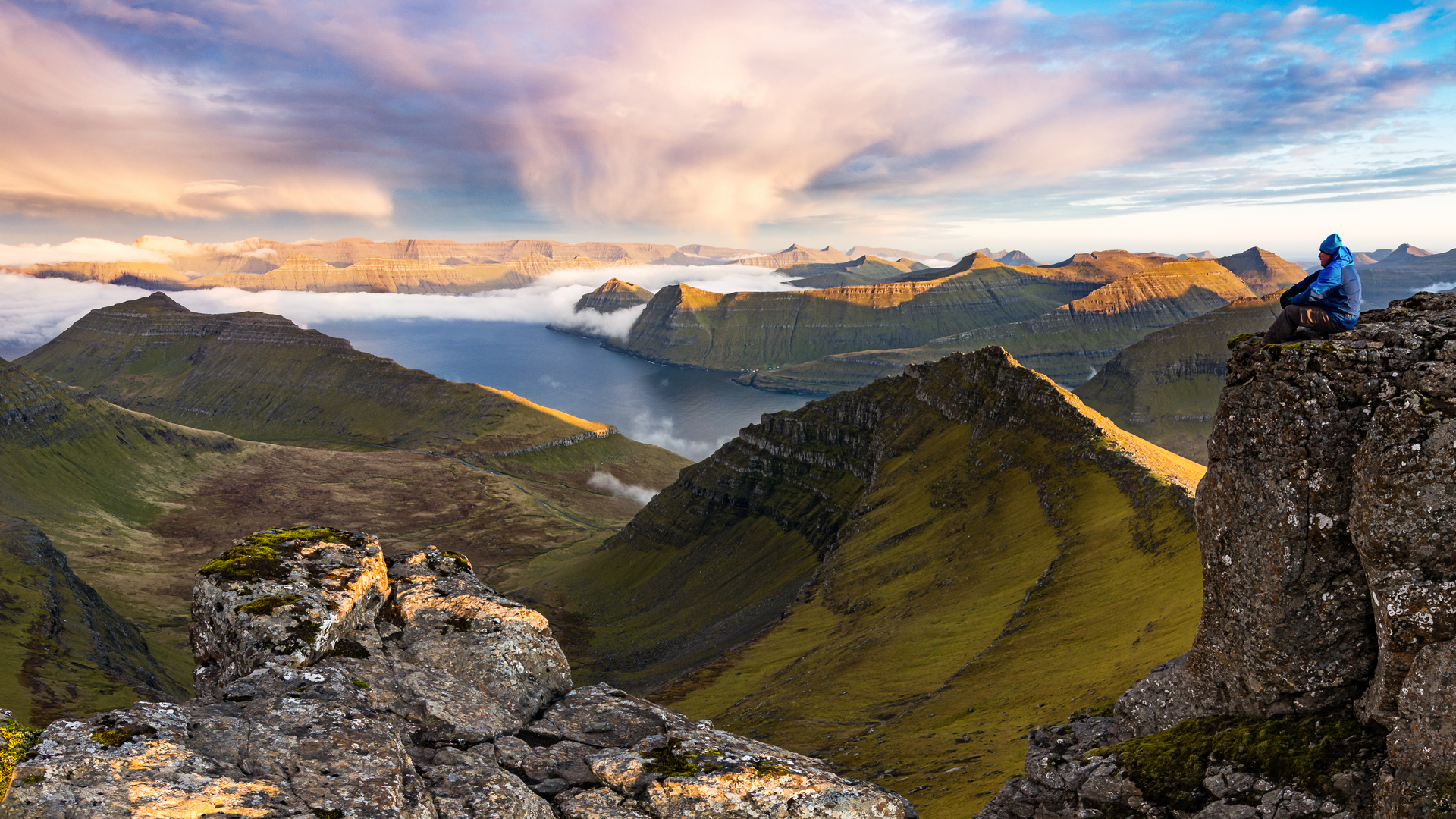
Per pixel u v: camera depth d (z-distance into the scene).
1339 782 18.95
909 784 54.19
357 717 17.22
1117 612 77.06
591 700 21.75
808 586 177.75
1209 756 21.66
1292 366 20.62
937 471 196.25
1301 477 20.23
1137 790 22.48
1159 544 88.69
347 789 14.77
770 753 19.56
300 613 20.38
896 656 103.38
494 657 21.72
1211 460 23.80
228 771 14.59
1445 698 16.94
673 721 20.81
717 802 17.11
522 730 20.12
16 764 13.35
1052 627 83.69
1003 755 52.44
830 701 93.56
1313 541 20.19
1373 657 20.05
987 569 123.69
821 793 17.47
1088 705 54.09
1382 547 18.33
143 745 14.36
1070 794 24.41
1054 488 138.00
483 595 24.48
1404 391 18.44
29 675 155.50
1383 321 21.14
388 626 23.12
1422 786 16.97
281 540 24.20
